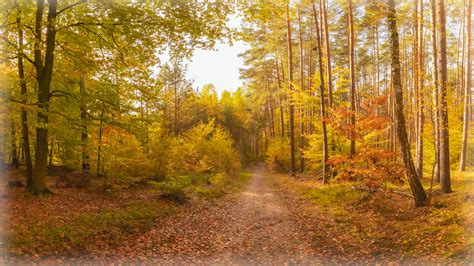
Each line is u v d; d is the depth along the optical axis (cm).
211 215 1268
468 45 2205
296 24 2855
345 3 1980
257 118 5734
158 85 1405
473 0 2223
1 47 1174
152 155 1892
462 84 2784
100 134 1495
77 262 637
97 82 1367
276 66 3609
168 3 967
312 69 3791
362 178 1325
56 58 1323
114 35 1202
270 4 1005
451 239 700
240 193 1955
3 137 1800
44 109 1118
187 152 2236
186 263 722
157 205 1284
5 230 722
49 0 1118
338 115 1332
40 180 1241
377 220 979
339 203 1327
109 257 700
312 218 1132
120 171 1551
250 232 1005
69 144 1348
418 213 978
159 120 1495
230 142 3045
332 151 2214
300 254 771
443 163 1232
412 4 1864
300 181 2262
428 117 1816
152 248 808
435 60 1594
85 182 1577
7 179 1592
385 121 1141
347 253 747
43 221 847
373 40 3356
